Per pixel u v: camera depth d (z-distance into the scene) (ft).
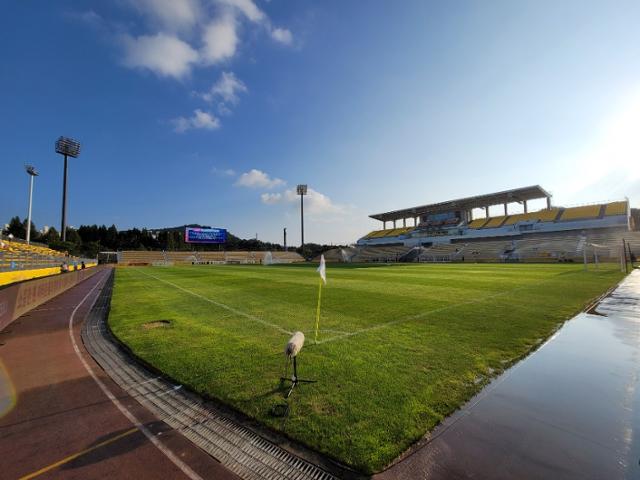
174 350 19.95
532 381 14.79
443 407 12.35
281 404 12.72
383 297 40.73
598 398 13.16
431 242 231.91
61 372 17.17
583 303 34.19
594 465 8.98
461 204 219.41
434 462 9.22
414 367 16.49
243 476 9.07
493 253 174.91
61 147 193.88
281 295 44.37
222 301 39.70
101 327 27.86
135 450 10.25
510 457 9.39
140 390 14.73
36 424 11.85
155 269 136.36
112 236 340.80
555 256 151.84
